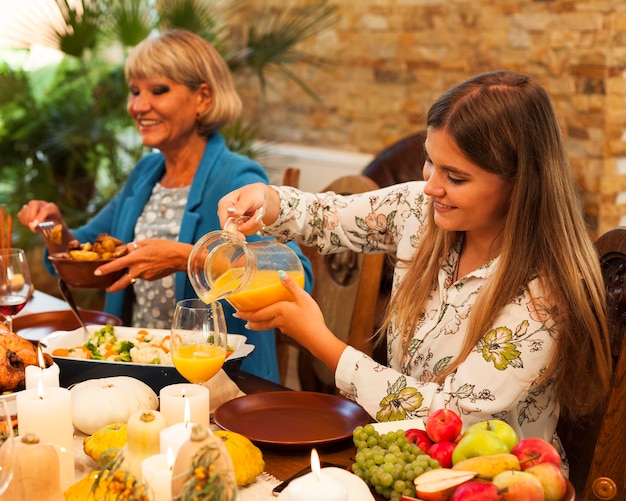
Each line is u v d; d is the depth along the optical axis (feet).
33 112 13.79
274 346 7.33
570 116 11.37
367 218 5.74
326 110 14.52
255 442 4.26
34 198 13.67
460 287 4.97
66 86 14.07
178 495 2.74
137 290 7.56
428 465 3.46
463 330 4.91
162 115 7.41
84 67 13.50
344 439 4.33
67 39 12.35
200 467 2.70
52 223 7.35
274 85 15.26
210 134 7.78
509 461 3.28
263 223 5.47
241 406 4.74
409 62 13.15
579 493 4.92
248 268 4.57
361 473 3.64
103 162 14.21
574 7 11.08
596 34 10.92
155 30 13.58
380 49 13.48
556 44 11.35
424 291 5.14
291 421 4.65
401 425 4.11
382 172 10.49
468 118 4.39
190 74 7.38
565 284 4.46
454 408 4.43
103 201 13.53
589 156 11.25
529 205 4.51
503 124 4.40
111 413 4.39
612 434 4.34
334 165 14.24
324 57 14.30
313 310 4.74
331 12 13.89
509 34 11.84
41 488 3.38
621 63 10.98
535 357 4.42
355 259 7.35
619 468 4.34
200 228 7.44
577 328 4.46
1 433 3.64
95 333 5.65
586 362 4.54
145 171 8.14
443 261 5.10
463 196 4.51
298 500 3.07
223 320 4.56
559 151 4.59
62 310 6.77
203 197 7.46
